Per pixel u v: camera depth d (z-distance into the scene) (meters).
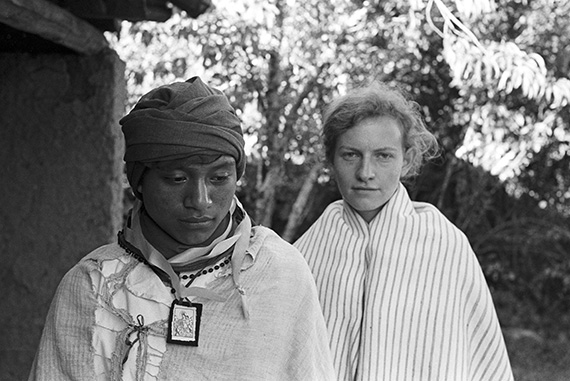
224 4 6.45
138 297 2.29
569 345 10.07
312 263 3.32
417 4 5.82
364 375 3.13
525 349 9.97
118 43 7.41
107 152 4.44
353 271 3.26
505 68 6.59
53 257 4.45
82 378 2.27
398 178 3.23
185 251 2.29
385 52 7.56
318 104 7.57
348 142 3.16
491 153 8.15
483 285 3.27
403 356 3.14
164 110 2.18
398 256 3.22
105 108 4.44
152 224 2.32
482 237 10.48
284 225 9.38
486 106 8.18
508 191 10.13
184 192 2.21
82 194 4.45
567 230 10.47
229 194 2.24
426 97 8.80
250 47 7.25
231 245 2.33
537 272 10.78
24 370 4.47
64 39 4.10
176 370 2.24
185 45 7.31
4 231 4.48
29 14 3.69
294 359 2.35
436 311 3.17
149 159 2.17
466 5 5.57
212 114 2.19
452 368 3.14
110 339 2.29
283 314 2.33
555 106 7.23
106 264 2.33
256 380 2.25
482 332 3.28
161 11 4.61
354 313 3.22
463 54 6.23
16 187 4.46
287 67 7.34
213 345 2.26
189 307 2.27
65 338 2.30
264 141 7.73
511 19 8.04
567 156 9.75
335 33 7.20
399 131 3.18
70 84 4.44
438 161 9.77
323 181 8.96
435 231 3.26
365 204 3.22
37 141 4.46
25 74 4.45
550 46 7.84
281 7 7.17
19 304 4.48
